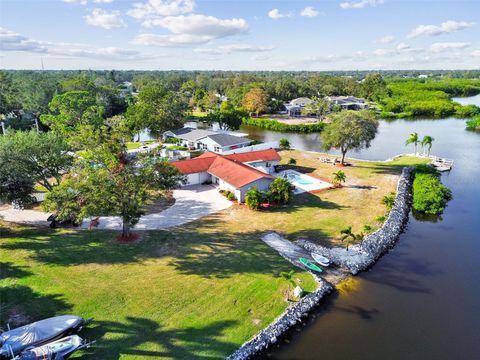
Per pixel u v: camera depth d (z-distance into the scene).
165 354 19.69
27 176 33.97
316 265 29.58
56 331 19.86
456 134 96.56
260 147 70.62
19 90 99.44
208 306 23.84
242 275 27.47
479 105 163.88
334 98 152.38
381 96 171.25
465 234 37.66
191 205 42.44
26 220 36.84
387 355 20.89
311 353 20.95
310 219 38.81
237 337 21.47
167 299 24.25
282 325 22.81
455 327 23.34
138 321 22.06
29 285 24.92
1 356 18.02
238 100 142.88
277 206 42.38
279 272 28.20
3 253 29.36
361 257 31.39
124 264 28.41
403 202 45.00
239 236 34.38
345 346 21.56
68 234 33.62
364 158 70.38
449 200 47.62
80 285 25.28
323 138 59.94
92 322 21.72
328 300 25.92
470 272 30.12
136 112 79.25
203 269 28.06
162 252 30.61
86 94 87.31
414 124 116.38
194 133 76.12
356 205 43.09
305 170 57.72
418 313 24.70
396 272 30.02
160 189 33.31
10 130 44.91
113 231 34.59
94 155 32.19
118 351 19.64
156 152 35.09
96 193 29.30
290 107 128.25
